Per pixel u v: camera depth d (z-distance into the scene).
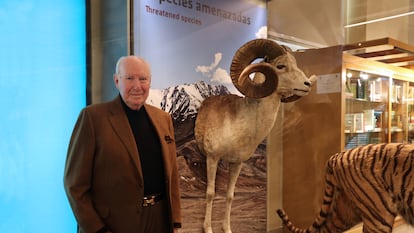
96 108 2.11
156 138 2.25
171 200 2.31
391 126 4.50
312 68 3.99
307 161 4.04
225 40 3.65
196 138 3.37
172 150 2.35
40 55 2.61
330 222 3.01
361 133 4.08
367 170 2.69
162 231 2.26
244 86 3.22
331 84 3.86
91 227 1.94
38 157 2.60
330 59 3.86
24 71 2.53
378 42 3.66
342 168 2.82
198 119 3.39
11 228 2.47
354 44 3.78
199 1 3.43
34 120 2.58
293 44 4.20
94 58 2.88
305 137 4.05
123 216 2.06
